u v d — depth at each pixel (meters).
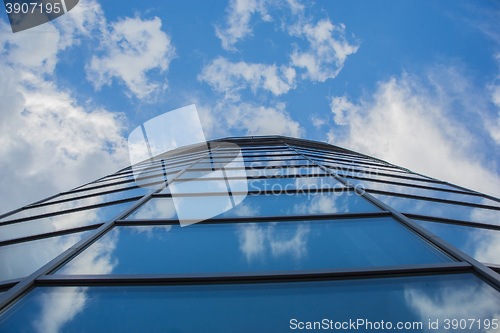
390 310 2.75
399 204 6.04
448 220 5.21
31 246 4.37
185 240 4.02
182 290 2.96
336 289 2.97
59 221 5.86
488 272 3.00
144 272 3.23
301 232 4.20
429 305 2.79
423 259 3.45
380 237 4.00
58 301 2.79
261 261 3.46
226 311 2.74
